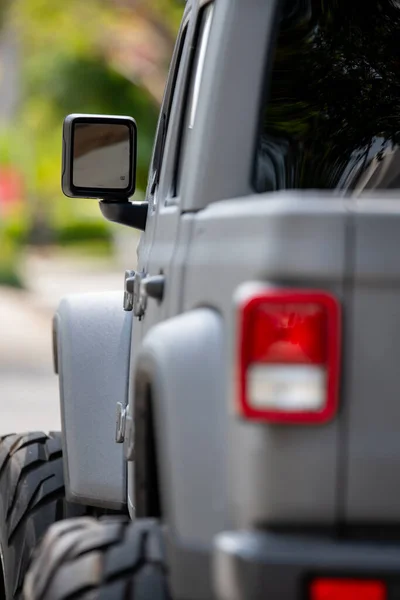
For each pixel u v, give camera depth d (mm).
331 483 4340
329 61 6270
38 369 24719
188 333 4691
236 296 4457
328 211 4355
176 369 4641
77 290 47312
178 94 6062
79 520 5082
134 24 36000
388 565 4270
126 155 6711
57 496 7207
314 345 4309
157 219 6039
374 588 4277
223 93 5270
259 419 4316
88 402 6891
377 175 6512
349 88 6348
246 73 5281
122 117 6691
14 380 22734
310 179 6277
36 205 77500
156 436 4828
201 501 4523
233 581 4324
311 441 4332
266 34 5305
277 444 4332
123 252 74438
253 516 4367
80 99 41219
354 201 4418
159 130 6977
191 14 6113
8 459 7500
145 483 5246
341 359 4344
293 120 6227
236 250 4605
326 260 4332
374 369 4348
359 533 4367
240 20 5301
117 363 6918
